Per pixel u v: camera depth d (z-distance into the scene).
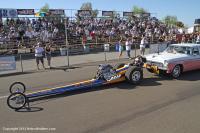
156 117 7.25
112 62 18.52
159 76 12.62
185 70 12.54
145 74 13.09
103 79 10.35
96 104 8.45
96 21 32.38
